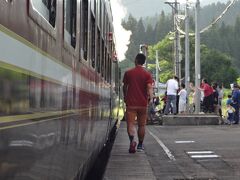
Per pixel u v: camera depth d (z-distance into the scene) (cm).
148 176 840
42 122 358
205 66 10262
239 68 13212
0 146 265
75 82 540
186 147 1258
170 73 9812
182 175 865
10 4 284
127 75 1109
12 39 287
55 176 414
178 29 4331
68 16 500
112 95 1589
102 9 1070
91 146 738
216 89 2706
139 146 1146
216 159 1051
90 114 713
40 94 353
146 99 1112
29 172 323
